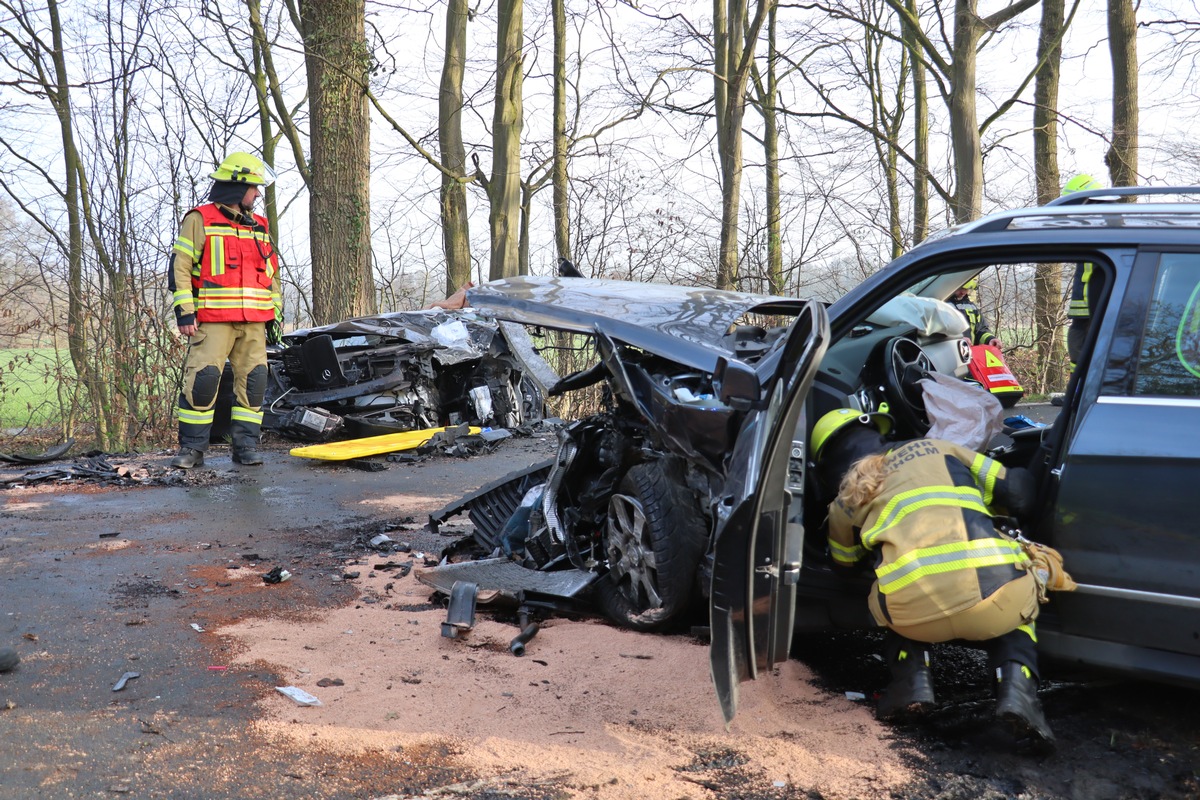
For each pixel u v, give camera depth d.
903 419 3.71
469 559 5.07
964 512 2.91
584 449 4.42
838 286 14.02
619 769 2.75
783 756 2.84
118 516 6.17
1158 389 2.83
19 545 5.34
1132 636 2.83
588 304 4.20
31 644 3.72
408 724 3.04
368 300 12.30
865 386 3.81
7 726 2.95
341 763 2.77
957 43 13.99
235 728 2.99
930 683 2.96
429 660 3.59
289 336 9.55
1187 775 2.73
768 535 2.82
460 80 16.12
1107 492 2.82
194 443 8.00
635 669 3.49
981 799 2.60
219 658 3.60
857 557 3.19
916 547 2.89
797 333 2.86
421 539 5.69
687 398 3.57
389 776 2.70
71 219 11.43
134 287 11.09
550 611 4.20
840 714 3.15
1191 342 2.81
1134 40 14.32
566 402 12.93
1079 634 2.95
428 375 9.57
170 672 3.45
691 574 3.68
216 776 2.67
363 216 12.09
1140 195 3.53
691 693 3.27
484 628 3.93
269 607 4.27
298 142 17.41
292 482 7.53
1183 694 3.27
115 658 3.58
